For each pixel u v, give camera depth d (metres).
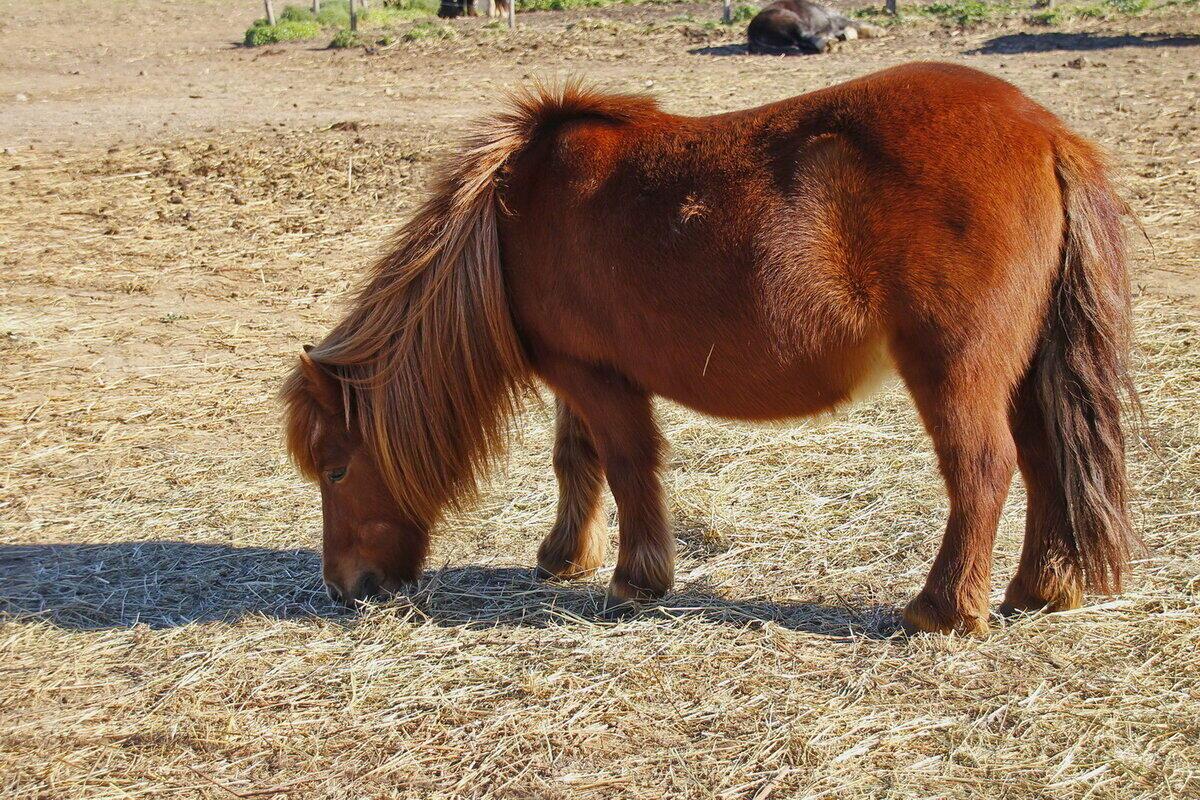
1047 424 3.44
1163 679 3.26
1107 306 3.34
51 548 4.52
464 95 15.26
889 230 3.23
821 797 2.84
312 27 23.38
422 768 3.05
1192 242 7.90
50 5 32.09
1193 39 16.09
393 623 3.82
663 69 16.36
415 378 3.76
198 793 2.98
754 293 3.34
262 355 6.84
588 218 3.53
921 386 3.33
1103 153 3.48
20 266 8.64
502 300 3.71
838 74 15.02
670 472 5.04
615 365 3.69
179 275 8.42
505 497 4.93
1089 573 3.48
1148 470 4.71
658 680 3.40
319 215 9.86
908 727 3.10
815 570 4.10
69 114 15.18
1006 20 18.55
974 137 3.25
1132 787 2.82
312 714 3.31
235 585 4.19
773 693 3.31
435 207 3.77
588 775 2.98
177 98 16.42
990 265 3.21
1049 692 3.22
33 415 5.96
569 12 24.56
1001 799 2.81
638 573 3.83
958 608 3.45
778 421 3.67
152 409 6.04
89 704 3.40
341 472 3.85
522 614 3.92
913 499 4.63
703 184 3.40
